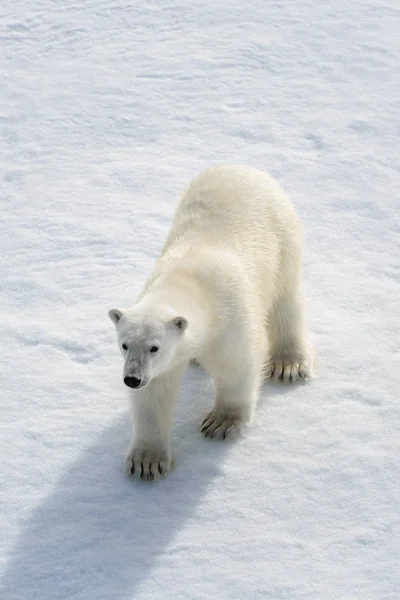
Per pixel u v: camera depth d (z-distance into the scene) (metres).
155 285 9.10
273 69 18.14
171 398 9.12
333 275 12.28
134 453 9.12
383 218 13.62
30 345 11.02
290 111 16.77
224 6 20.72
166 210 13.86
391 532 8.32
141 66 18.39
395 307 11.59
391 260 12.62
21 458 9.34
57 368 10.62
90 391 10.26
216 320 8.99
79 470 9.20
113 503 8.77
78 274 12.34
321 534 8.35
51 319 11.46
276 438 9.52
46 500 8.82
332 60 18.47
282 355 10.53
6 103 17.33
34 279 12.27
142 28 20.02
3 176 15.02
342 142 15.75
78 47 19.42
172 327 8.42
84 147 15.88
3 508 8.74
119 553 8.22
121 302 11.71
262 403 10.05
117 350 10.88
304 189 14.45
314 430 9.62
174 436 9.65
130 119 16.59
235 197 10.07
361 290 11.94
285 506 8.67
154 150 15.70
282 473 9.05
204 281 9.08
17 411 9.97
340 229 13.39
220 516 8.60
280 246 10.23
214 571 8.01
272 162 15.21
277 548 8.21
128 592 7.84
